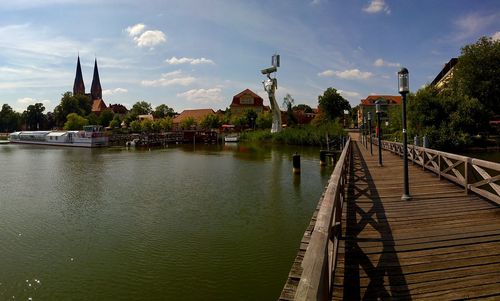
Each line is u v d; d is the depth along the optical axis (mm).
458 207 8094
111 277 9047
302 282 2350
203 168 29891
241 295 8102
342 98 93750
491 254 5258
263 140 67188
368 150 27234
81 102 110938
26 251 10820
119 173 27406
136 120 101500
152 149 56312
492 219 7062
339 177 6219
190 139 73188
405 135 9188
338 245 5582
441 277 4559
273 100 68000
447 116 37344
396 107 44469
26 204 16953
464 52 47750
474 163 9102
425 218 7254
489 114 38562
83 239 11844
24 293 8312
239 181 22828
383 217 7395
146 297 8070
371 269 4844
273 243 11266
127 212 15250
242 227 12922
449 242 5801
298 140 57781
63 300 8008
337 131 54688
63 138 65688
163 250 10781
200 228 12875
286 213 14758
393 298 4070
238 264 9719
